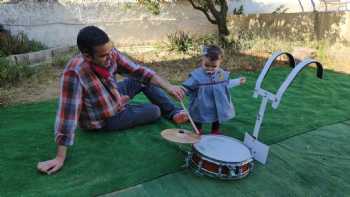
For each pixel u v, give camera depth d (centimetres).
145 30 779
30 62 577
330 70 581
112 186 227
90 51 246
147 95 334
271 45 701
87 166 250
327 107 399
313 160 276
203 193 225
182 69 558
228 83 306
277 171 256
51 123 325
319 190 236
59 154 249
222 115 301
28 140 287
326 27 809
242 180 242
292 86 479
